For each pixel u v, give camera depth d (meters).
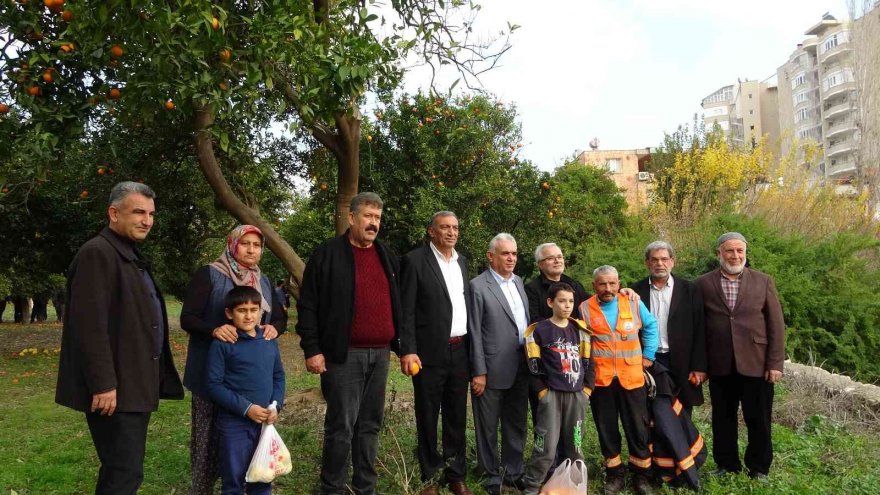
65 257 14.10
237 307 3.65
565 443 4.51
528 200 12.81
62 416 7.32
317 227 13.00
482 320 4.60
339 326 4.05
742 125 68.50
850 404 6.49
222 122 7.20
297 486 4.65
